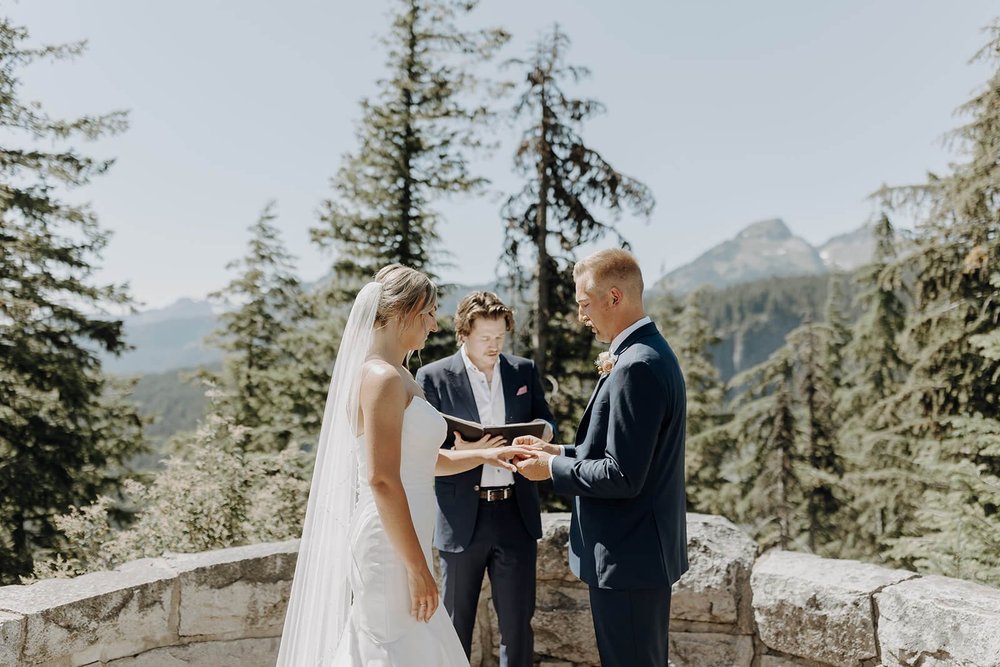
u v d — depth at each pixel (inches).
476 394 129.5
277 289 769.6
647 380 89.5
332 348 563.2
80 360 500.1
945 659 96.0
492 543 120.1
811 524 688.4
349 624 92.4
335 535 94.0
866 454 562.3
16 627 98.5
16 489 446.9
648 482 94.0
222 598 119.9
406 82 546.0
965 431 273.7
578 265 100.8
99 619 107.3
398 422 86.4
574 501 104.3
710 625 121.4
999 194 357.4
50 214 500.1
